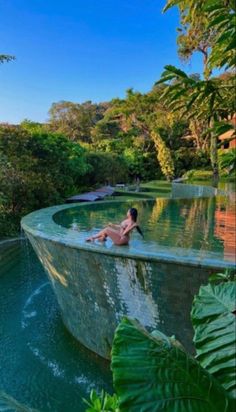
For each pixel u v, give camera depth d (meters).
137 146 36.28
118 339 1.33
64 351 5.23
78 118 50.22
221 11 1.48
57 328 5.94
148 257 3.97
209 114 1.83
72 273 5.02
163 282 4.00
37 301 7.09
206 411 1.22
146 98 35.47
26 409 1.90
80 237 5.10
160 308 4.18
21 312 6.56
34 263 9.60
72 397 4.26
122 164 31.08
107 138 43.12
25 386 4.45
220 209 11.83
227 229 8.27
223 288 1.73
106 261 4.39
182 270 3.80
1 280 8.28
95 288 4.75
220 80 1.74
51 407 4.06
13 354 5.15
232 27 1.39
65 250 4.87
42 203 13.59
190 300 3.91
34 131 16.56
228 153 1.71
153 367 1.28
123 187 27.44
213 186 15.74
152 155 35.44
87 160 23.36
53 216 7.98
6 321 6.18
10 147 14.57
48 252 5.34
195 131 13.87
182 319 4.06
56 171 16.34
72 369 4.81
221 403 1.25
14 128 15.22
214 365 1.48
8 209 12.38
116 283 4.44
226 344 1.51
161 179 35.03
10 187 12.02
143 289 4.22
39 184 13.26
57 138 17.41
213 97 1.72
